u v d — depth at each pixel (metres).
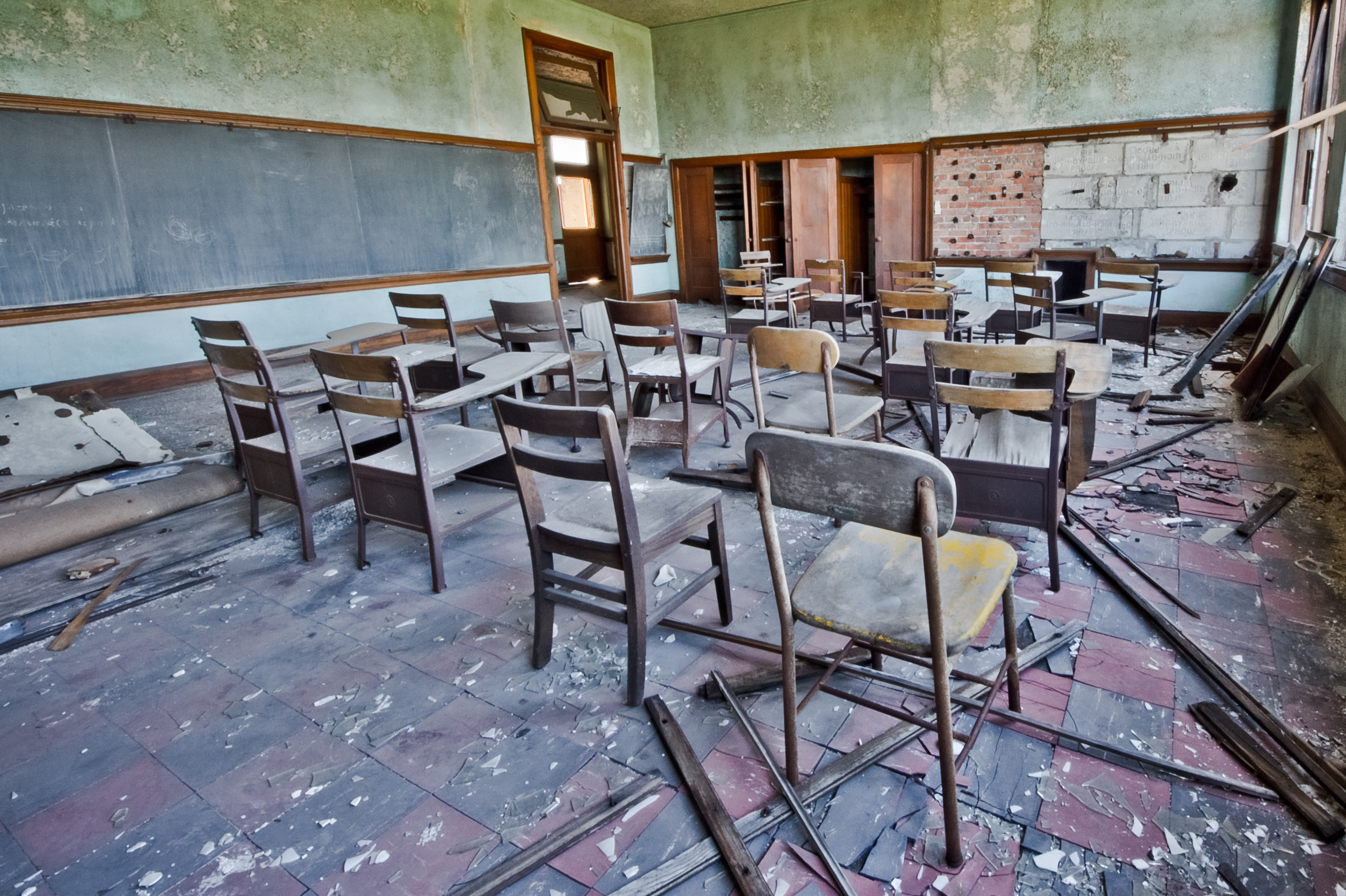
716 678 1.95
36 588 2.76
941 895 1.34
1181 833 1.44
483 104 8.04
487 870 1.45
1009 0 7.79
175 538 3.16
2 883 1.49
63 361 5.30
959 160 8.42
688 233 10.77
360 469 2.67
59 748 1.89
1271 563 2.42
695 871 1.42
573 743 1.80
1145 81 7.32
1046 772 1.61
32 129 5.01
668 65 10.18
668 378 3.45
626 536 1.81
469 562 2.82
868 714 1.83
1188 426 3.93
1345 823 1.42
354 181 6.91
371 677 2.12
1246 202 7.07
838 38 8.88
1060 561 2.52
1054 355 2.15
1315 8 6.24
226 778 1.75
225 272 6.09
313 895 1.42
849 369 5.34
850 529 1.80
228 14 5.93
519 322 4.12
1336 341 3.80
